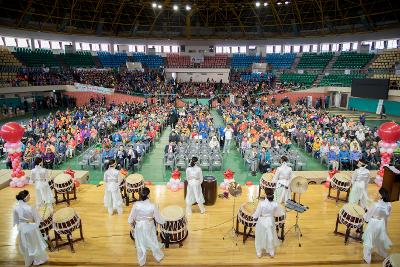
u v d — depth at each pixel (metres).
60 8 36.47
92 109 28.14
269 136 17.19
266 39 44.12
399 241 8.00
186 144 17.02
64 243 7.63
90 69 40.06
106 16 40.91
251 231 8.24
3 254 7.43
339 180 9.81
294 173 12.36
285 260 7.18
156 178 14.07
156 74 42.34
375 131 19.19
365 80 28.81
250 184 11.68
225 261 7.12
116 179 9.04
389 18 34.22
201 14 43.50
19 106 31.56
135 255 7.34
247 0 38.72
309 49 44.56
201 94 40.25
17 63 34.47
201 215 9.26
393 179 9.53
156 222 7.40
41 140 15.97
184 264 7.02
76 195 10.66
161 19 43.44
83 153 17.38
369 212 7.06
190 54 46.94
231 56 47.34
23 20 34.31
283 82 40.12
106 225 8.66
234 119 23.17
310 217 9.16
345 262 7.15
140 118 22.80
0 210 9.53
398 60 33.16
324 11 37.75
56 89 33.84
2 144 16.94
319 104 35.88
